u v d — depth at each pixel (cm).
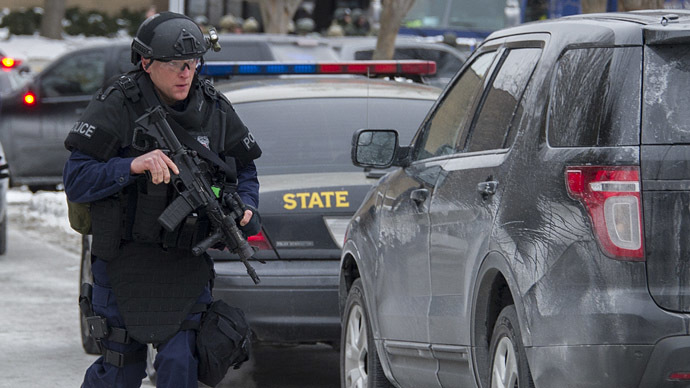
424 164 2155
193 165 1738
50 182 7100
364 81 3070
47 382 2889
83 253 3312
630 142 1593
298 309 2595
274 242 2611
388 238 2245
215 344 1764
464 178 1912
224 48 6812
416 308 2098
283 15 8394
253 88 2973
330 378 3003
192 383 1769
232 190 1812
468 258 1850
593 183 1598
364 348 2412
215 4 15650
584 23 1738
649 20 1692
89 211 1775
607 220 1587
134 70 1777
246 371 3092
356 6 17200
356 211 2516
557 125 1672
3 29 18788
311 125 2819
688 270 1574
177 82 1736
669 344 1557
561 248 1617
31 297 4200
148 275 1755
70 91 7062
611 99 1616
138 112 1739
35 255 5341
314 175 2708
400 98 2919
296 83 3020
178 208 1717
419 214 2086
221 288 2581
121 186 1691
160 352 1764
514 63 1914
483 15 9650
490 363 1806
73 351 3291
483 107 1980
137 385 1811
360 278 2402
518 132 1766
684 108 1600
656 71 1612
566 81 1689
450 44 8162
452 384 2012
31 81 7075
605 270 1583
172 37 1719
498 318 1778
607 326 1569
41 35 18512
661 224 1577
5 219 5256
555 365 1611
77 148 1722
